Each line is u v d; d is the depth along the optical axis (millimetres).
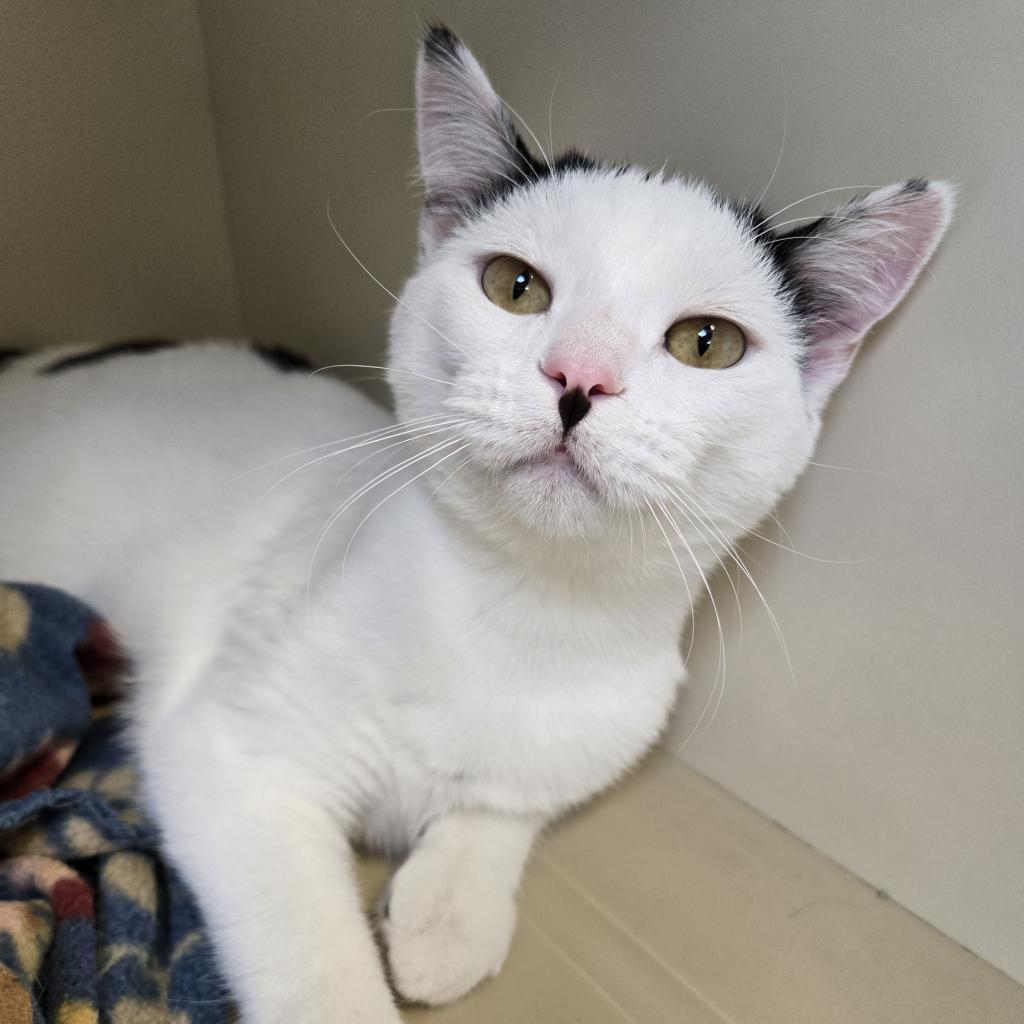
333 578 234
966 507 219
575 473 188
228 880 206
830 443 242
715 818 286
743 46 229
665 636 245
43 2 322
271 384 313
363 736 229
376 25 299
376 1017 191
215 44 361
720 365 204
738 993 229
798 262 215
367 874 253
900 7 201
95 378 312
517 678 229
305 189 357
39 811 223
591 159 241
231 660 239
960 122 200
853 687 254
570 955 233
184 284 405
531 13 266
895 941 247
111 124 356
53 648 255
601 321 186
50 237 359
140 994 198
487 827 250
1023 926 233
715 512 210
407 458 240
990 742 228
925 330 217
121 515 280
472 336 202
